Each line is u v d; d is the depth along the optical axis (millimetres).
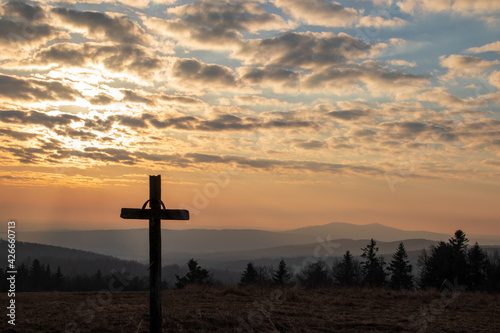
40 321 10211
